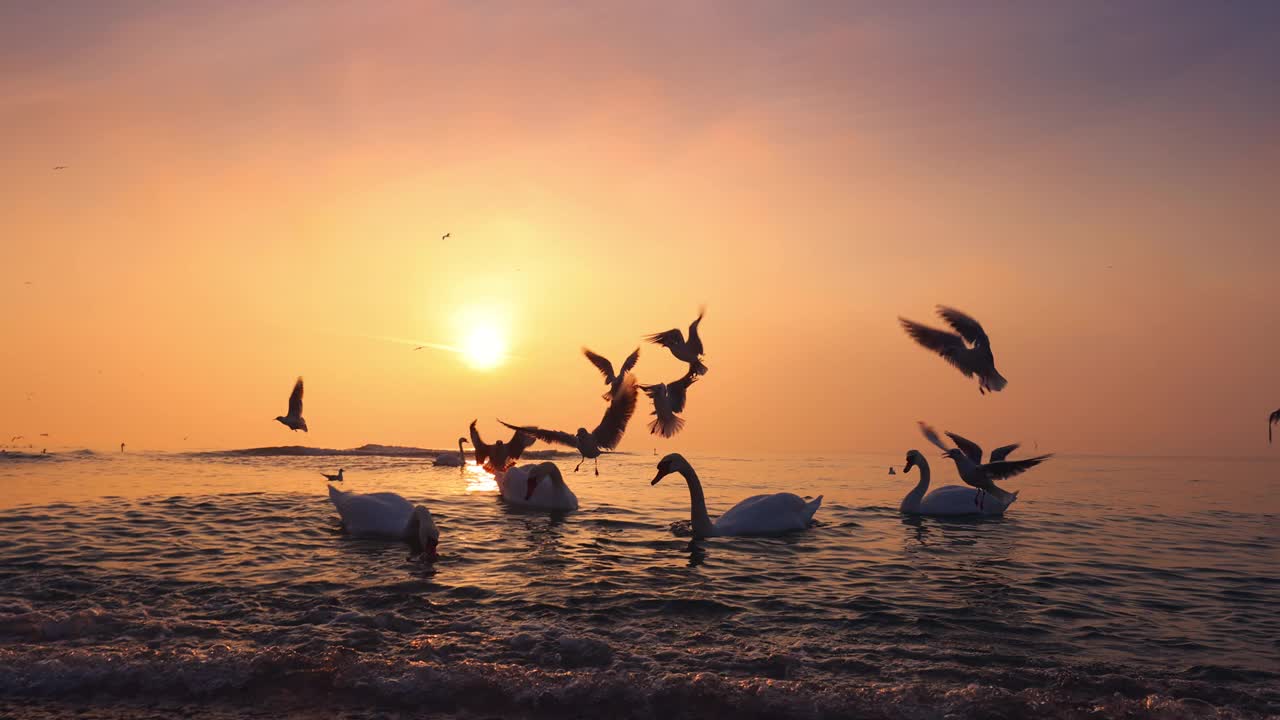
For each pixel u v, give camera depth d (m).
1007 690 7.47
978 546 15.29
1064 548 15.21
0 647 8.27
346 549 13.84
